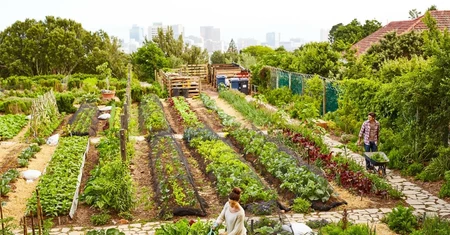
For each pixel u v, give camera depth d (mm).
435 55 16281
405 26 35188
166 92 37312
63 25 70312
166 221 12742
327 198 13469
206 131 21484
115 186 13531
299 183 14023
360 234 10875
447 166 15516
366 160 16641
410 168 16266
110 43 67812
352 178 14906
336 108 25719
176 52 62062
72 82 42938
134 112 30562
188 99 35688
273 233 10523
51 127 24797
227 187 14172
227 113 29141
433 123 16672
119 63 65438
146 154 19672
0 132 23516
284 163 15617
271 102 32125
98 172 15477
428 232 10891
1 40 68750
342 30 52062
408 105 16906
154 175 16219
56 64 66188
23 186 15445
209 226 10578
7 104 29859
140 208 13789
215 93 38562
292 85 32281
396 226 11875
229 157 16859
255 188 13555
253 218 11398
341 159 16891
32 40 65750
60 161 17469
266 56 40438
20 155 18781
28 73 66312
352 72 26047
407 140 17547
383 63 25984
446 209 13250
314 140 19562
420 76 16750
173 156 17906
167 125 24281
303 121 22266
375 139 17297
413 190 14852
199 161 18031
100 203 13188
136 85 36594
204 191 14969
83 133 23125
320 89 27453
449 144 16922
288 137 19891
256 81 38875
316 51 32594
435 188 14945
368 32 51344
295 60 34906
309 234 10836
